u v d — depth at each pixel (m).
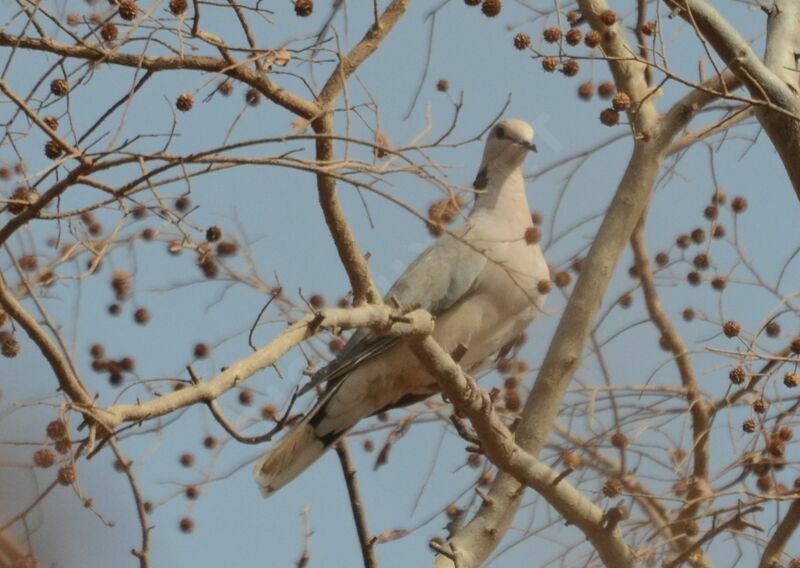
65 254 9.60
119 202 8.77
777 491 11.57
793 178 13.37
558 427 13.95
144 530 10.19
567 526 12.49
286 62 10.42
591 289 13.68
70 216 8.63
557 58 11.89
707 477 13.19
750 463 12.13
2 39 9.62
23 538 8.96
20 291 9.91
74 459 8.62
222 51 10.27
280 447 13.00
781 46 13.98
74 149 8.53
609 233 13.90
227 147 8.66
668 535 12.40
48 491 8.66
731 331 12.15
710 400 13.41
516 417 13.47
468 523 13.01
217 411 9.43
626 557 12.23
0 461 8.83
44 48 9.71
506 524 13.02
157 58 10.08
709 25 13.10
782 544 11.82
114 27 9.74
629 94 14.14
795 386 11.36
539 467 12.21
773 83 13.19
